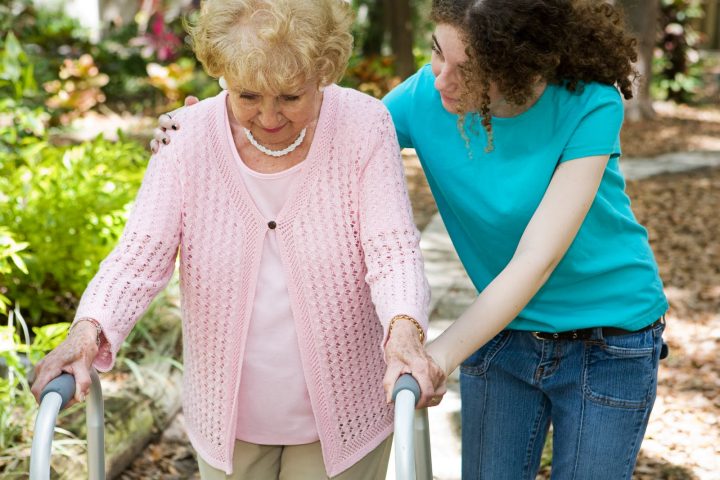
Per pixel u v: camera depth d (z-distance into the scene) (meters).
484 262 1.94
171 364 3.52
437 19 1.69
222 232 1.68
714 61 18.27
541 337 1.88
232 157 1.66
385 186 1.67
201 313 1.73
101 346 1.55
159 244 1.66
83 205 3.60
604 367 1.85
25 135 4.53
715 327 4.77
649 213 7.00
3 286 3.61
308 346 1.71
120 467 3.00
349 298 1.71
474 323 1.58
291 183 1.66
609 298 1.85
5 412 2.81
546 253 1.65
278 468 1.88
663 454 3.43
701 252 6.06
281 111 1.52
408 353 1.46
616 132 1.73
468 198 1.84
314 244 1.68
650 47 11.18
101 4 13.46
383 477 1.92
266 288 1.70
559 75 1.74
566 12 1.68
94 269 3.60
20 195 3.65
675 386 4.05
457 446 3.20
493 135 1.79
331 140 1.66
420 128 1.91
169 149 1.68
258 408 1.77
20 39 10.33
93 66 9.70
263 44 1.43
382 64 11.20
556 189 1.71
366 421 1.80
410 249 1.63
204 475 1.86
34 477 1.32
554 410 1.93
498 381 1.97
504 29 1.63
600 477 1.85
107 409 3.06
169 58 10.77
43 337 3.03
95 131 8.59
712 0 16.52
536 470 2.05
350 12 1.54
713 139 10.27
